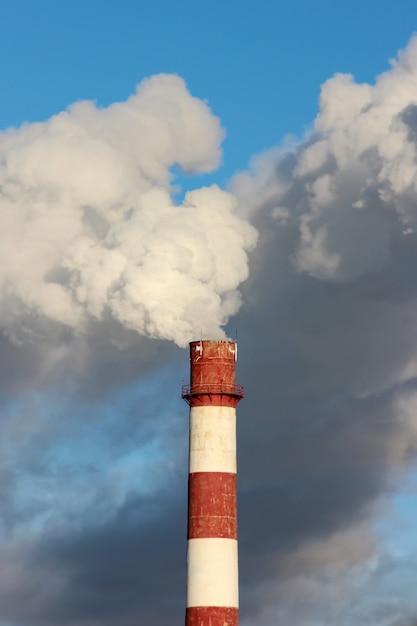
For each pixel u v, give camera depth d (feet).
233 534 355.15
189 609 351.25
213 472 357.00
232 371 365.40
